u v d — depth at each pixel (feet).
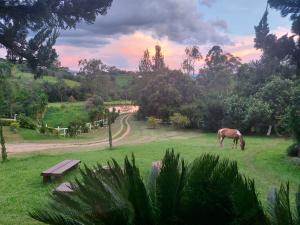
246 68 135.03
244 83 131.44
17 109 131.85
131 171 10.39
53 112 171.63
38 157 61.05
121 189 10.23
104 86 256.52
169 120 156.25
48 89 220.23
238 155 61.98
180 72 165.58
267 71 124.06
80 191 10.28
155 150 68.13
